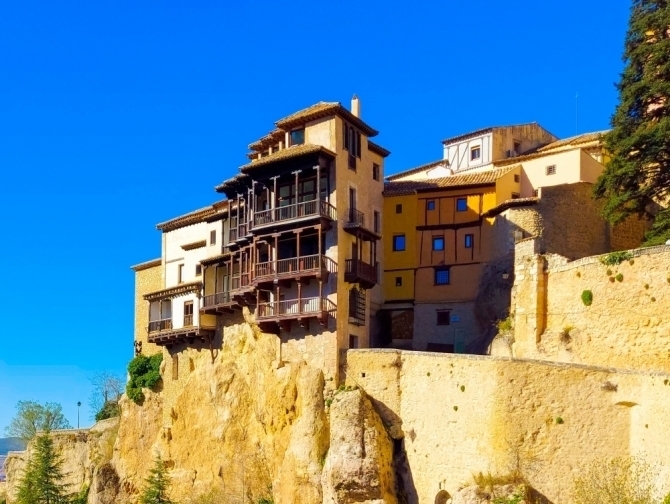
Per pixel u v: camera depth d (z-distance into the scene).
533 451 48.22
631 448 46.25
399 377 57.09
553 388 48.66
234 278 71.31
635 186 58.25
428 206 71.38
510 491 46.81
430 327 69.31
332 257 62.50
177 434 73.88
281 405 62.44
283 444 62.19
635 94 58.06
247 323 70.25
